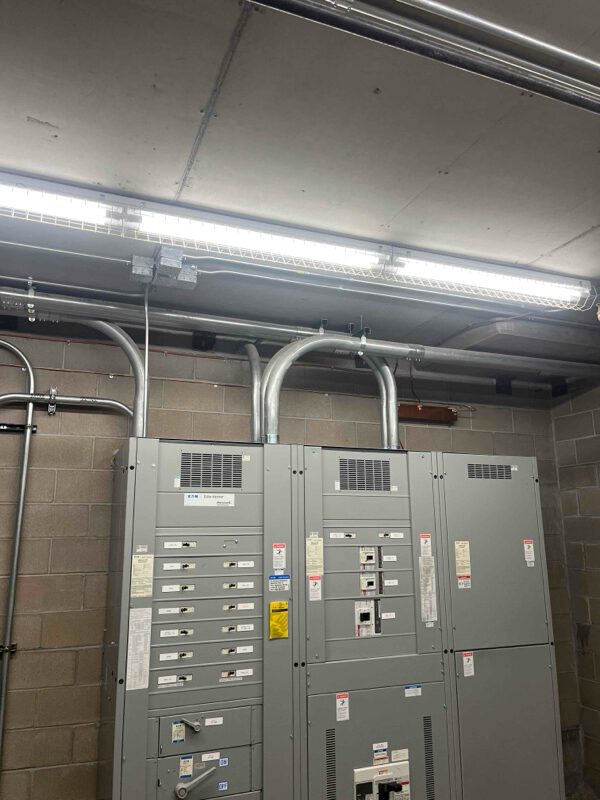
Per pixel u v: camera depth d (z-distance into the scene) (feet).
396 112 5.74
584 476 12.98
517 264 9.16
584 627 12.57
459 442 12.84
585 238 8.33
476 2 4.66
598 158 6.51
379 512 8.79
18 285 9.05
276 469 8.30
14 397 9.23
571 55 4.78
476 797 8.29
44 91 5.40
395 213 7.60
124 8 4.55
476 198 7.27
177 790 6.83
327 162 6.50
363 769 7.79
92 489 9.55
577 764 12.13
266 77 5.27
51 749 8.59
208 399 10.69
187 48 4.95
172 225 7.32
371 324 11.09
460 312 10.50
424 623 8.61
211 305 10.09
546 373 12.26
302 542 8.21
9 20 4.64
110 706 7.61
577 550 12.94
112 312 9.02
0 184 6.48
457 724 8.44
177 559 7.54
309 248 8.09
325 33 4.79
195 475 7.87
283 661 7.72
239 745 7.29
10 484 9.12
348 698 7.94
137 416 8.75
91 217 7.06
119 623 7.16
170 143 6.13
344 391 11.88
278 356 9.60
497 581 9.26
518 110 5.74
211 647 7.45
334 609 8.20
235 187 6.94
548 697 9.13
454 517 9.24
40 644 8.84
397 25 4.30
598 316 10.21
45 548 9.12
